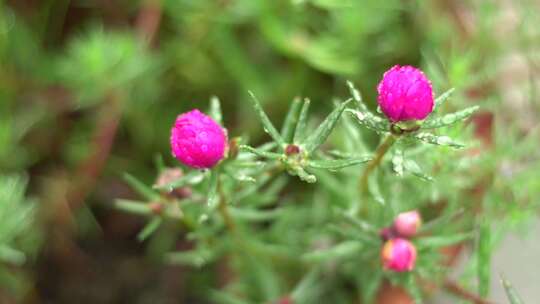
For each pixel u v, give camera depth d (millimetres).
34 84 420
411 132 249
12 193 365
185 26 419
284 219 370
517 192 342
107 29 441
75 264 412
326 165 259
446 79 358
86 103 413
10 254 359
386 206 308
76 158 414
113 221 418
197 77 424
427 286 326
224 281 392
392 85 243
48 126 421
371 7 388
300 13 404
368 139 388
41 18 427
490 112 366
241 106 412
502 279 274
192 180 276
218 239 341
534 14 395
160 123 421
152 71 415
